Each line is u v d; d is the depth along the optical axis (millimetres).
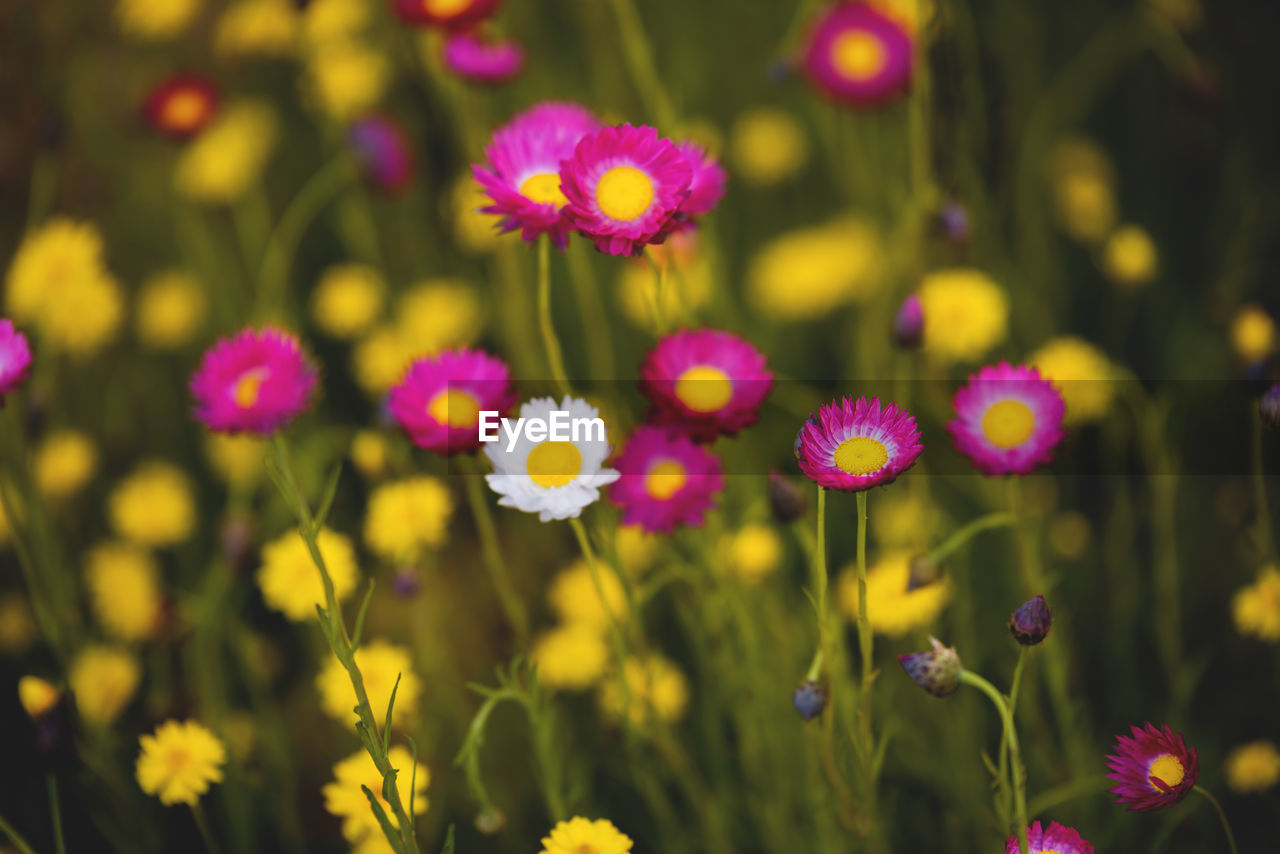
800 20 922
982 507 835
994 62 904
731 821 765
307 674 844
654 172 615
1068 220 958
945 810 756
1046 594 799
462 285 955
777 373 905
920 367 830
